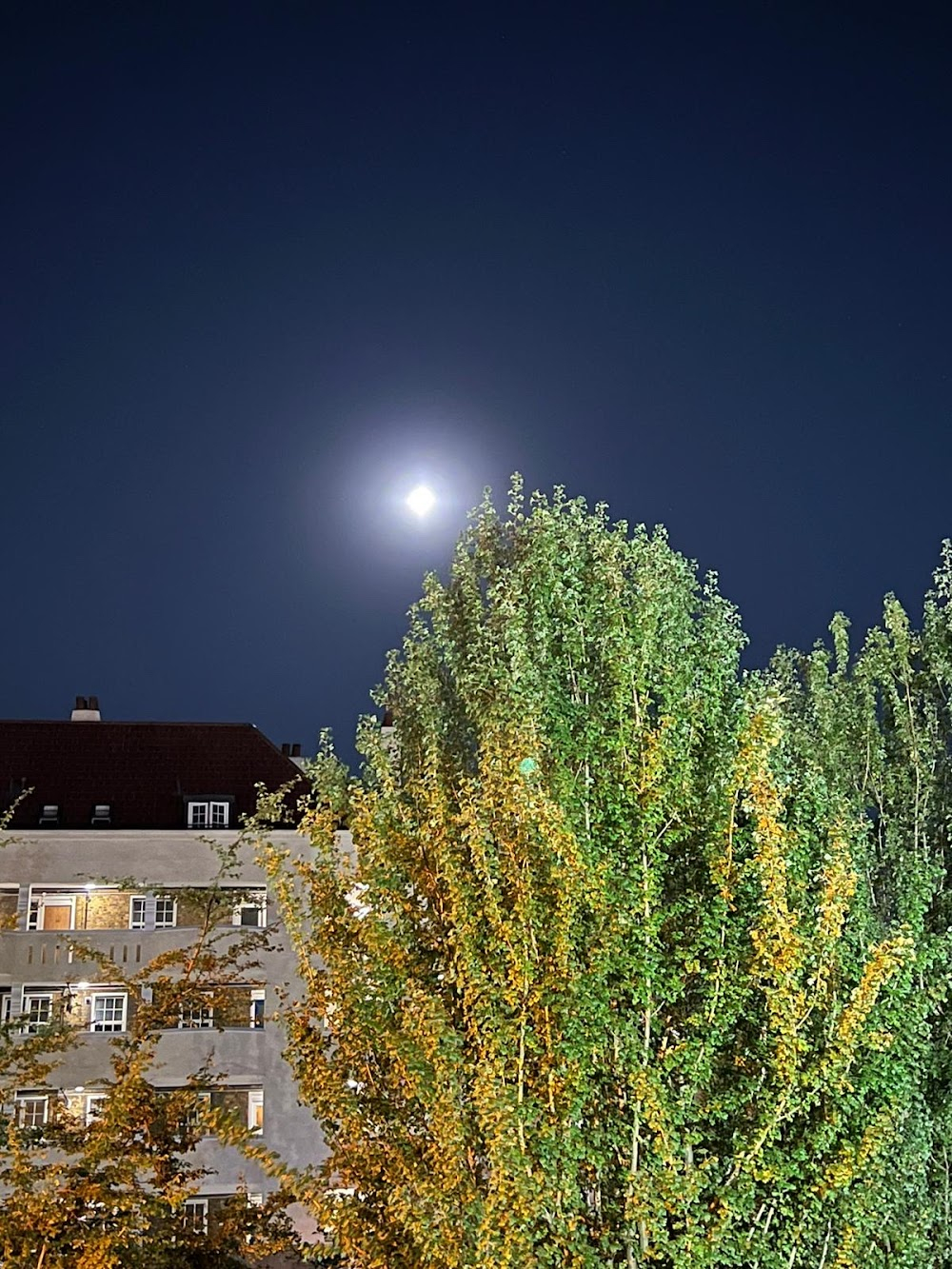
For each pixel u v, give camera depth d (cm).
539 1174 1738
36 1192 2428
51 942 3694
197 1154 3553
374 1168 1961
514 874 1886
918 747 2503
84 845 3981
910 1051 1903
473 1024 1842
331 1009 2112
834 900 1891
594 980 1809
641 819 1917
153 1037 2589
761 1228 1812
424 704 2358
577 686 2117
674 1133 1777
